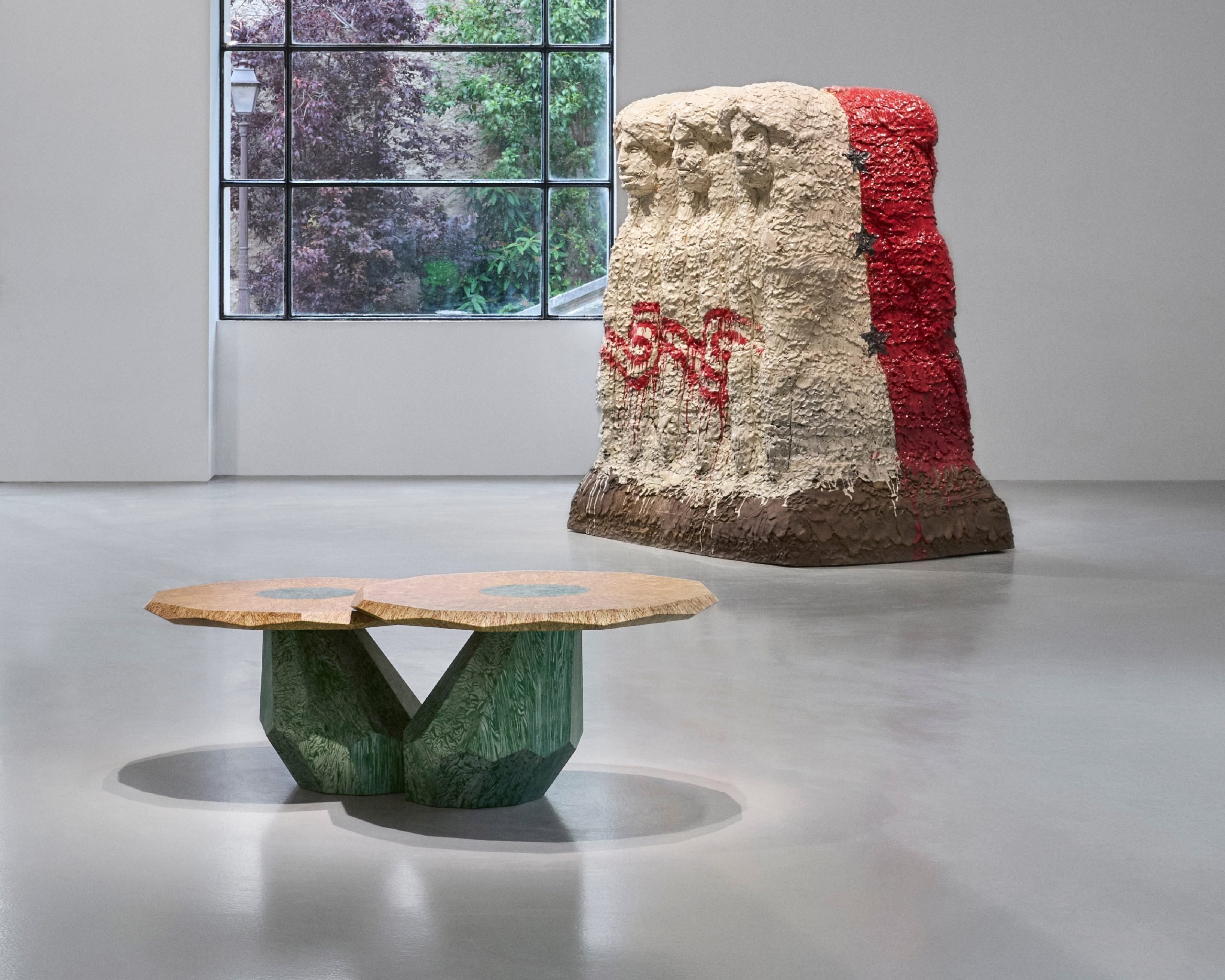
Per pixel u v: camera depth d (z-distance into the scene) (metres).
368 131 11.80
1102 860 2.56
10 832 2.70
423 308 11.94
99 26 10.95
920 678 4.11
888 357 6.88
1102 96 11.28
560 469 11.75
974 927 2.25
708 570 6.32
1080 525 8.21
